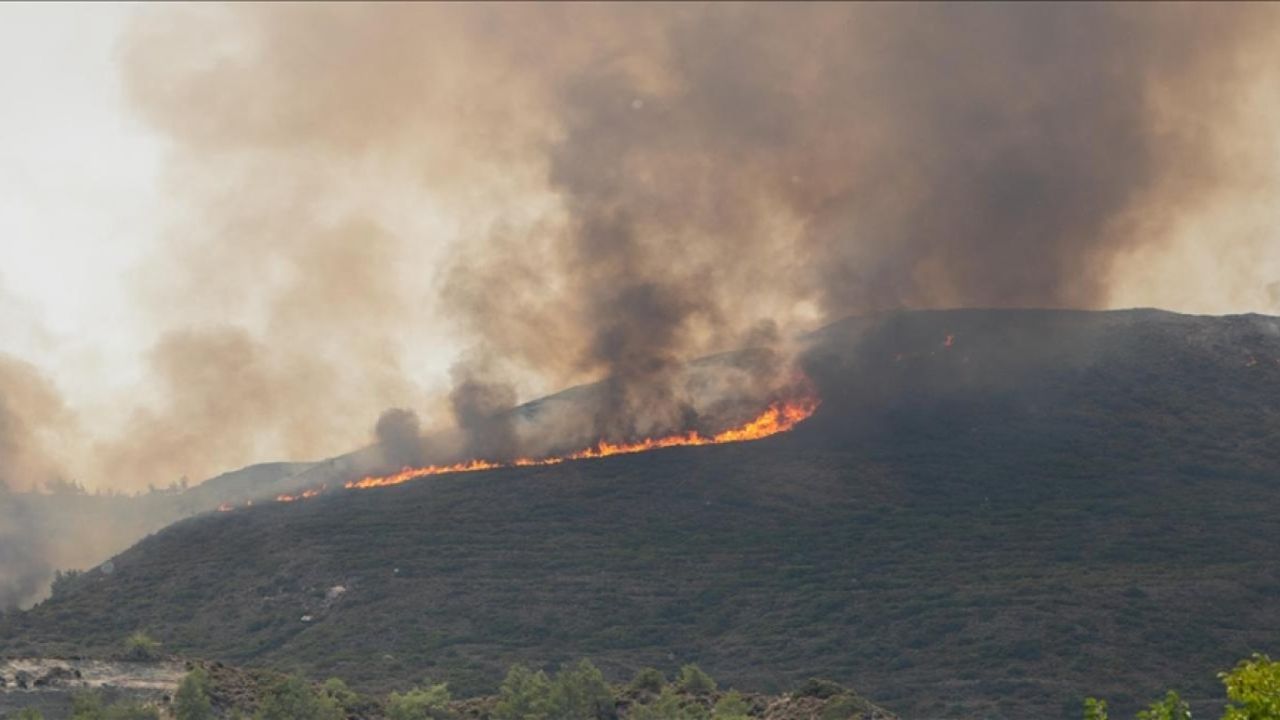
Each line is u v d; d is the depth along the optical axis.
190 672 114.62
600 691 118.44
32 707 104.06
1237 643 188.88
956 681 180.88
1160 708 47.94
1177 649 187.50
